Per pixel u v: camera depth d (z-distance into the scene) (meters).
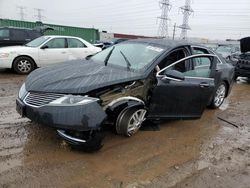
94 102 3.59
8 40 11.96
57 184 3.11
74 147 3.88
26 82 4.08
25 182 3.10
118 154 3.89
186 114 4.90
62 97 3.55
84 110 3.51
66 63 4.84
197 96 4.87
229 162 4.00
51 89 3.63
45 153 3.74
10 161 3.48
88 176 3.32
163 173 3.54
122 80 3.97
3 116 4.94
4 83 7.86
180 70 4.71
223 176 3.60
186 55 4.95
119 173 3.44
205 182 3.42
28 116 3.73
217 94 6.55
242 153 4.34
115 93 3.98
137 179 3.35
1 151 3.70
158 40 5.22
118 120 4.15
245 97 8.52
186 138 4.71
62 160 3.61
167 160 3.88
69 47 10.36
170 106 4.61
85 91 3.60
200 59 5.12
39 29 13.60
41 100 3.63
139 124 4.47
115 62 4.77
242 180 3.55
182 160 3.93
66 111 3.49
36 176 3.22
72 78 3.87
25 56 9.48
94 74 4.05
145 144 4.29
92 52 10.84
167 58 4.70
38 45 9.85
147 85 4.34
